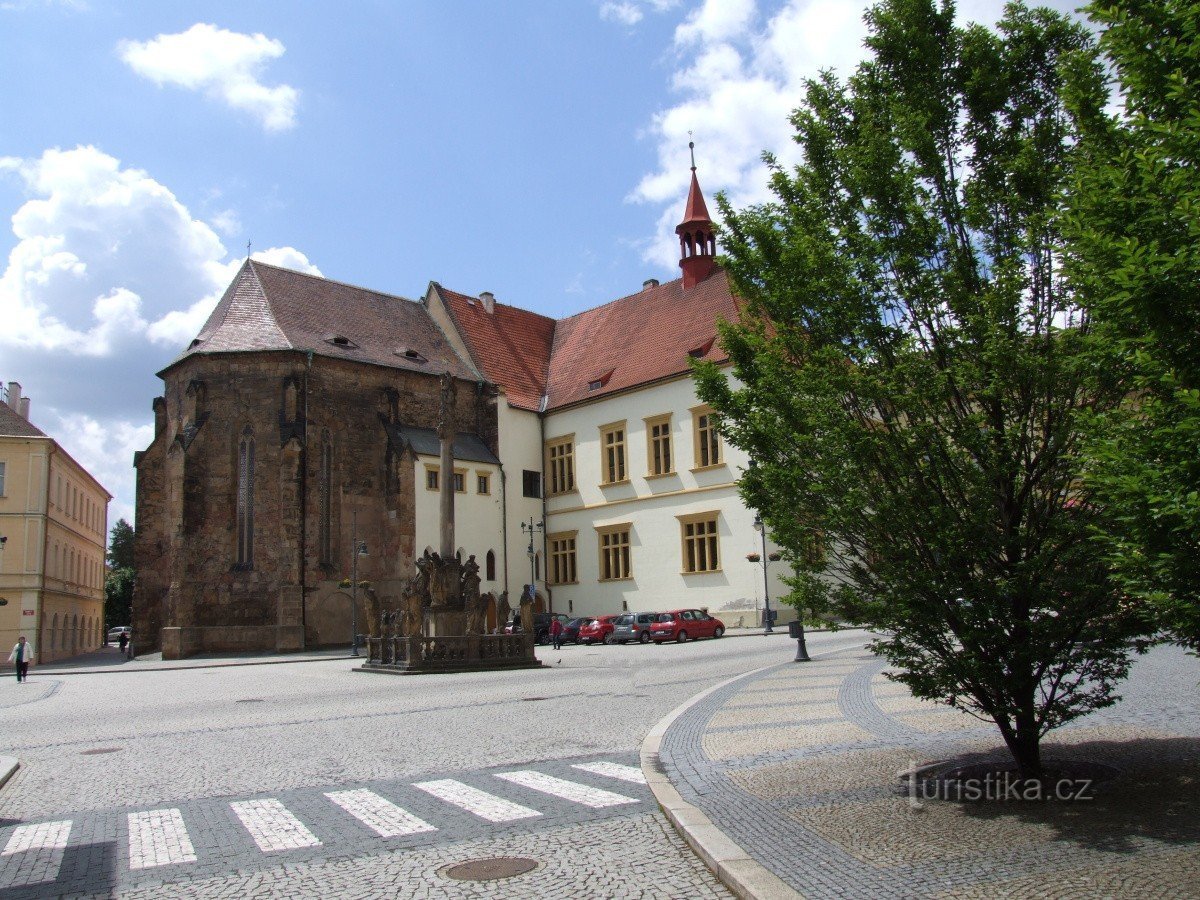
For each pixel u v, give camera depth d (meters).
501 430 55.69
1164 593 5.85
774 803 8.72
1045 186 8.59
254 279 53.06
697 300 54.22
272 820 9.27
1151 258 5.43
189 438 47.97
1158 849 6.62
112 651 74.00
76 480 65.44
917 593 8.28
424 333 58.78
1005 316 8.27
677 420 50.03
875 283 8.99
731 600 46.38
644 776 10.48
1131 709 13.05
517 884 6.94
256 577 47.88
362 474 51.06
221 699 22.89
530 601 31.14
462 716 17.22
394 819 9.12
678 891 6.67
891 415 8.59
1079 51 7.71
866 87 9.99
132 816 9.73
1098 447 6.23
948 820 7.73
